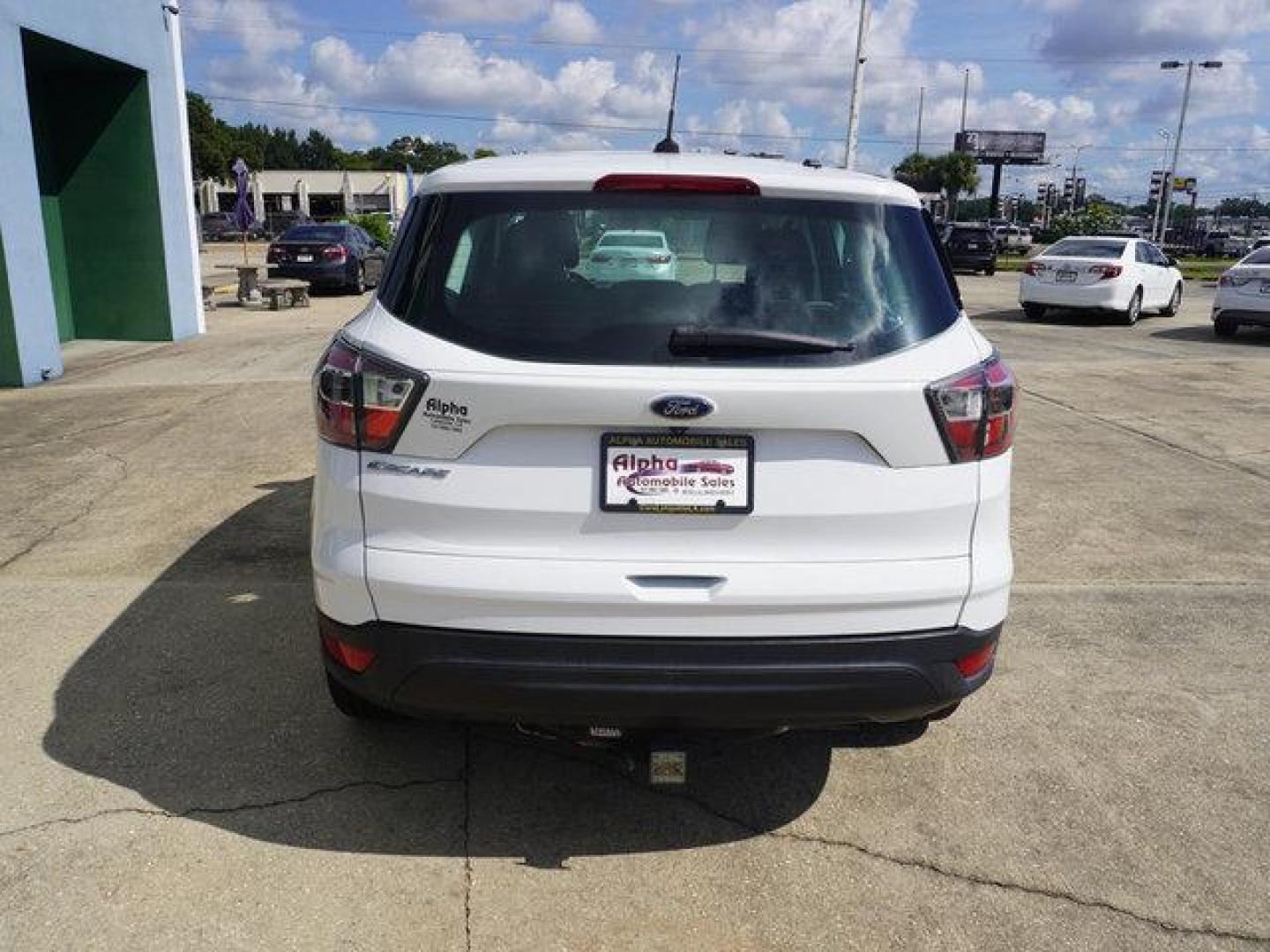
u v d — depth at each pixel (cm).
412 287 264
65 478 656
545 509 251
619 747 295
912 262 272
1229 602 476
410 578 252
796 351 251
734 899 272
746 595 250
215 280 2423
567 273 260
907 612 258
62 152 1307
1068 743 351
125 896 266
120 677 382
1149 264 1728
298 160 13838
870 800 318
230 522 566
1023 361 1219
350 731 348
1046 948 256
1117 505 626
